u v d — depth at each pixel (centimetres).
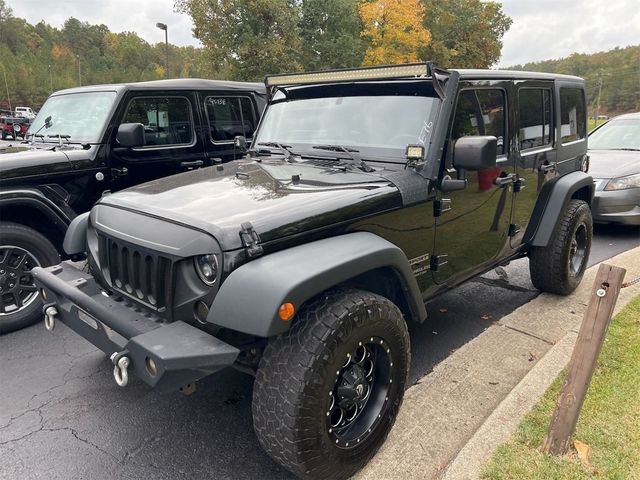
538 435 265
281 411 216
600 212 707
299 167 324
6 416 308
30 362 375
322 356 217
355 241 249
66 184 465
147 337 212
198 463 268
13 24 11388
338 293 238
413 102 315
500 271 547
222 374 357
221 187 282
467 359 364
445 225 326
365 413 255
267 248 226
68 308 277
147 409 317
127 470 262
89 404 321
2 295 417
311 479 231
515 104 379
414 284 273
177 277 231
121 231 258
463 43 3725
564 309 452
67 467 264
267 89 391
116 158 500
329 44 2897
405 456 262
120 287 266
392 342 253
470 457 251
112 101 504
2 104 7744
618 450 254
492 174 359
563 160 463
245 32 2389
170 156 545
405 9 2780
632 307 422
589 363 239
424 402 311
